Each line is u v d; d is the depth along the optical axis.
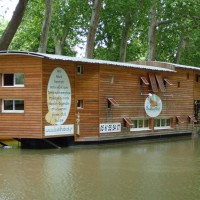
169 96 36.94
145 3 46.09
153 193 16.38
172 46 53.38
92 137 30.00
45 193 16.14
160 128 36.09
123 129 32.28
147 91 34.44
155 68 34.91
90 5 45.28
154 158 24.69
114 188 17.06
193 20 46.38
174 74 37.59
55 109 27.81
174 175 19.70
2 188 16.78
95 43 49.69
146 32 53.28
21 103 27.55
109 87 30.92
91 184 17.69
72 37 51.91
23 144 28.88
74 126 29.22
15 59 27.44
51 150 27.31
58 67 27.98
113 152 27.00
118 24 46.75
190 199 15.59
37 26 46.91
